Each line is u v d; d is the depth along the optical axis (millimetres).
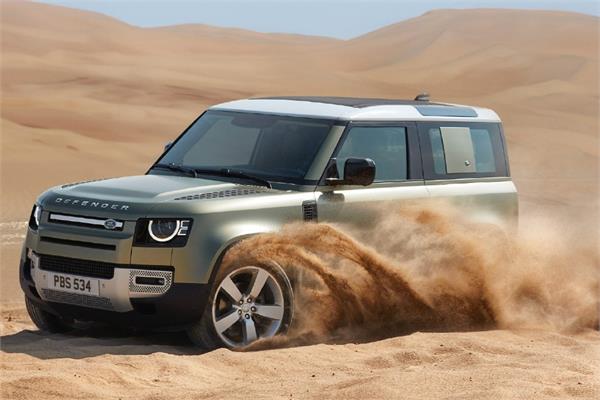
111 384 7578
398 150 10586
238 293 9203
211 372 8141
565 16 135125
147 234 8945
